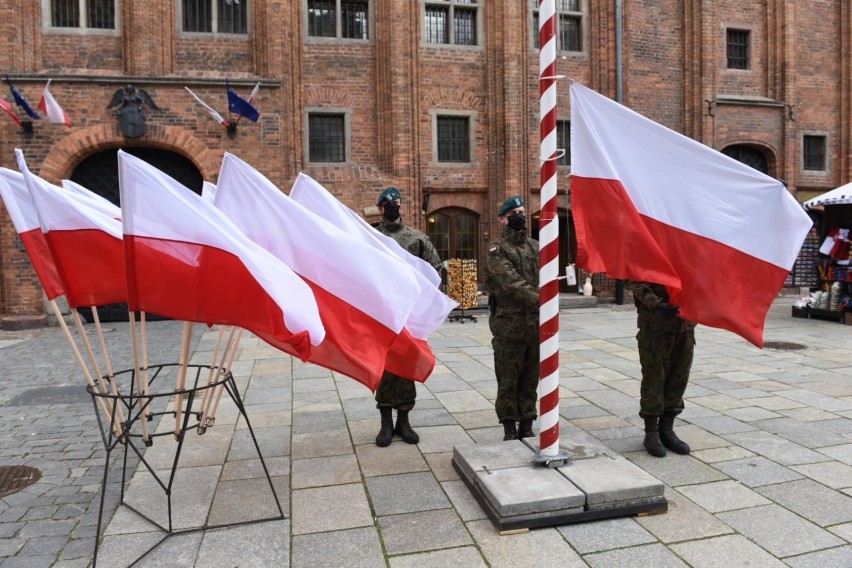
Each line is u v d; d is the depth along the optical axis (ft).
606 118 12.82
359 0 43.01
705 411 17.58
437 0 43.70
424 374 13.33
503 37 43.80
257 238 11.55
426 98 43.78
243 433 15.92
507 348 14.01
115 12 38.96
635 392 19.93
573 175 12.80
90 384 10.70
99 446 15.21
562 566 9.32
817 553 9.63
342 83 42.45
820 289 38.58
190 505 11.57
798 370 23.03
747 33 50.88
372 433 15.92
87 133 36.52
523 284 13.39
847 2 52.26
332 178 41.24
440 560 9.53
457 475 12.96
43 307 37.11
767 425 16.22
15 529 10.73
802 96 51.80
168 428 16.30
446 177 44.19
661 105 48.03
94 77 36.27
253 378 22.31
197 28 40.60
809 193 52.44
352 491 12.16
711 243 12.94
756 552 9.68
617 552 9.71
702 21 47.73
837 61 52.85
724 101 48.93
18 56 36.83
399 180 42.06
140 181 9.46
